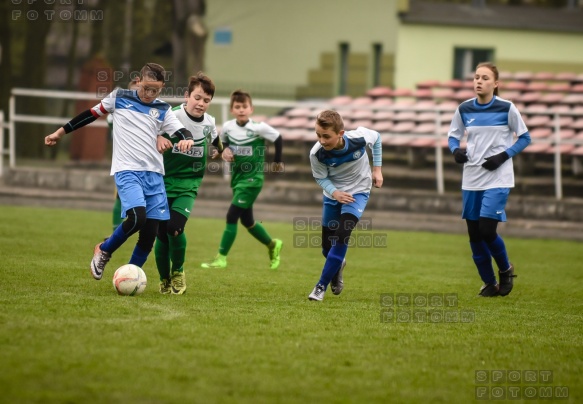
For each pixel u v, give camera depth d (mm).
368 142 23000
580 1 94438
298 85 86188
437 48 82250
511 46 83938
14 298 20750
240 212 29609
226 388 14484
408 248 38188
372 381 15359
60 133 22328
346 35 83750
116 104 22266
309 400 14133
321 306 22203
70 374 14719
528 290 27531
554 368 16828
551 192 52344
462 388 15273
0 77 73938
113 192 54500
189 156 23531
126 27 91875
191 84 23844
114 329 17906
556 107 59938
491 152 25531
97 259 22109
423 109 53250
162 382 14586
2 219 41031
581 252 38875
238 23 88188
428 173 55500
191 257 32188
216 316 19875
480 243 25844
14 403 13227
